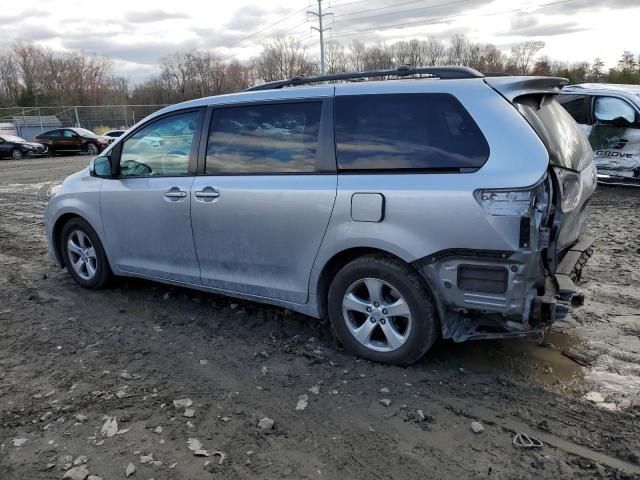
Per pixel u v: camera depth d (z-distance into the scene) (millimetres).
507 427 3000
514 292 3107
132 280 5754
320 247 3715
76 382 3619
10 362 3943
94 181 5152
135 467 2748
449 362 3721
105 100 74875
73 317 4777
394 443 2893
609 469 2643
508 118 3201
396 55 68562
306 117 3834
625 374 3514
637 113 9602
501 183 3049
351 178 3570
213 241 4289
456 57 69438
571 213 3479
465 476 2631
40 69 76938
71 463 2795
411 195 3299
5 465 2791
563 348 3887
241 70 81812
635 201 9211
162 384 3566
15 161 25859
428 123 3408
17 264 6594
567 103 10461
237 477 2668
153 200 4598
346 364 3736
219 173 4234
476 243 3125
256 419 3141
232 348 4066
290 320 4531
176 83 81562
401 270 3432
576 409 3145
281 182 3861
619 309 4586
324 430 3023
